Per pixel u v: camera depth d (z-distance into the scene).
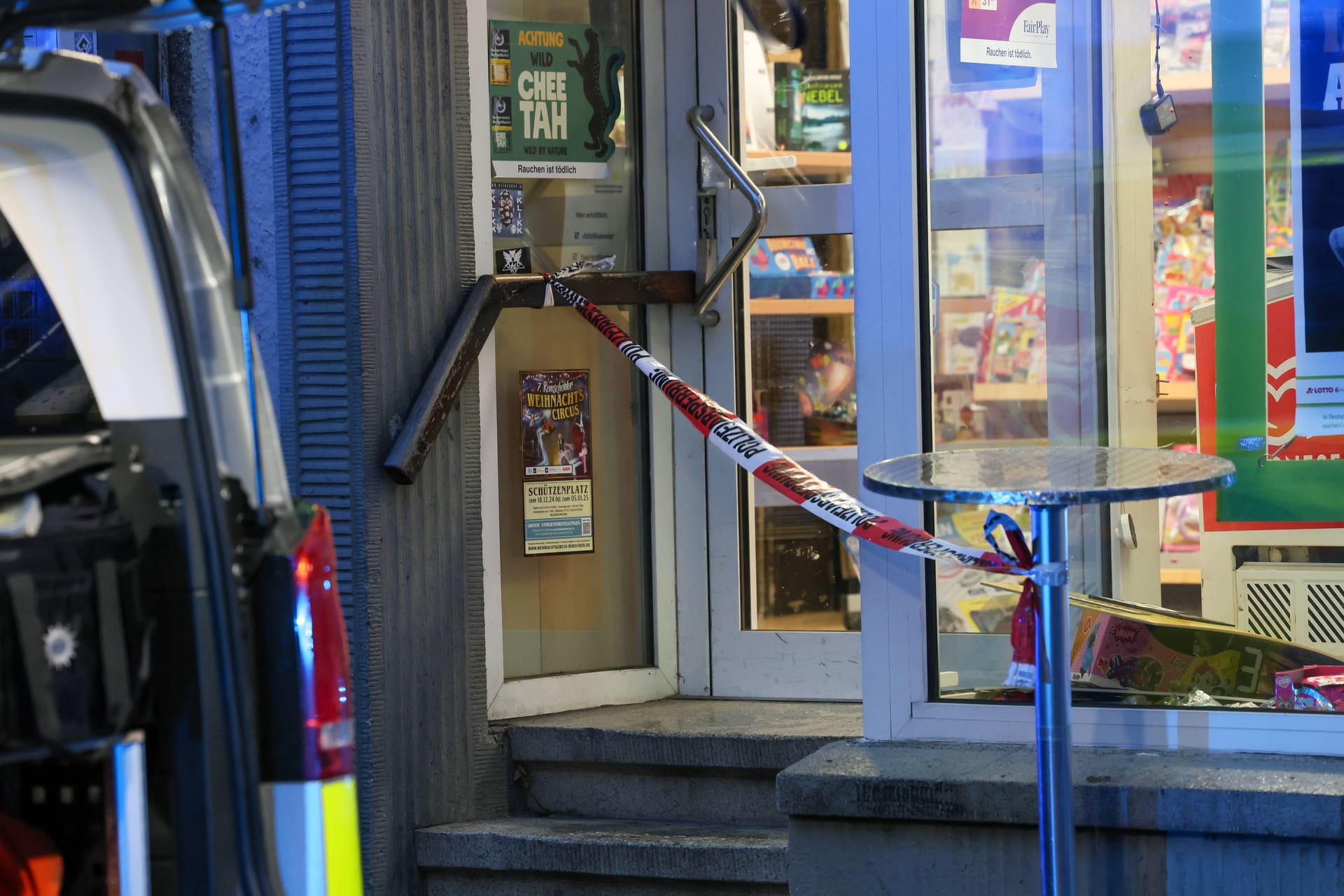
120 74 2.59
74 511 2.50
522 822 5.93
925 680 5.05
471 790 5.96
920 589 5.03
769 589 6.57
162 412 2.62
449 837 5.71
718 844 5.49
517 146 6.25
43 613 2.43
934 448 5.11
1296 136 4.70
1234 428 4.80
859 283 5.07
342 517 5.52
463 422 5.88
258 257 5.70
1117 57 4.87
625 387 6.59
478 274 6.02
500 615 6.18
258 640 2.73
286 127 5.47
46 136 2.55
